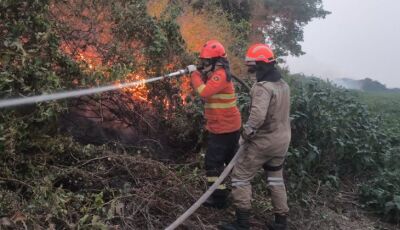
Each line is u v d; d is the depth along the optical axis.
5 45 3.92
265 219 5.05
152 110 5.43
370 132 7.23
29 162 3.96
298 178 5.87
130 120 5.25
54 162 4.29
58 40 4.35
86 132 4.94
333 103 7.15
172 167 5.12
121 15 5.06
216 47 4.70
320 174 6.53
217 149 4.84
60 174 4.07
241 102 6.05
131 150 5.06
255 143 4.51
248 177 4.57
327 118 6.59
